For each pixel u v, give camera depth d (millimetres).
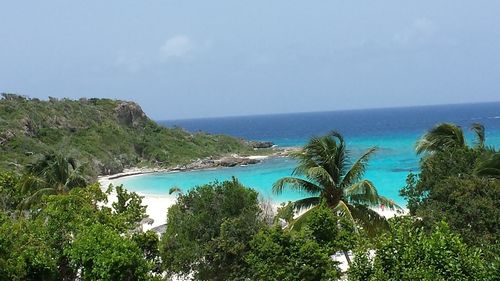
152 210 53750
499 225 19062
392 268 15492
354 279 16141
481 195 20188
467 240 18875
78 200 22438
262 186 69688
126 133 105125
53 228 20688
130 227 24016
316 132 195875
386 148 103125
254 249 20266
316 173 25516
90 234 19609
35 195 35281
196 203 22797
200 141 111688
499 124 167750
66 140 89250
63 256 20609
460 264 14812
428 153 30625
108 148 94875
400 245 15820
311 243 19453
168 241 22219
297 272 19172
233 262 21297
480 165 22562
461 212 19766
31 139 83688
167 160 96438
